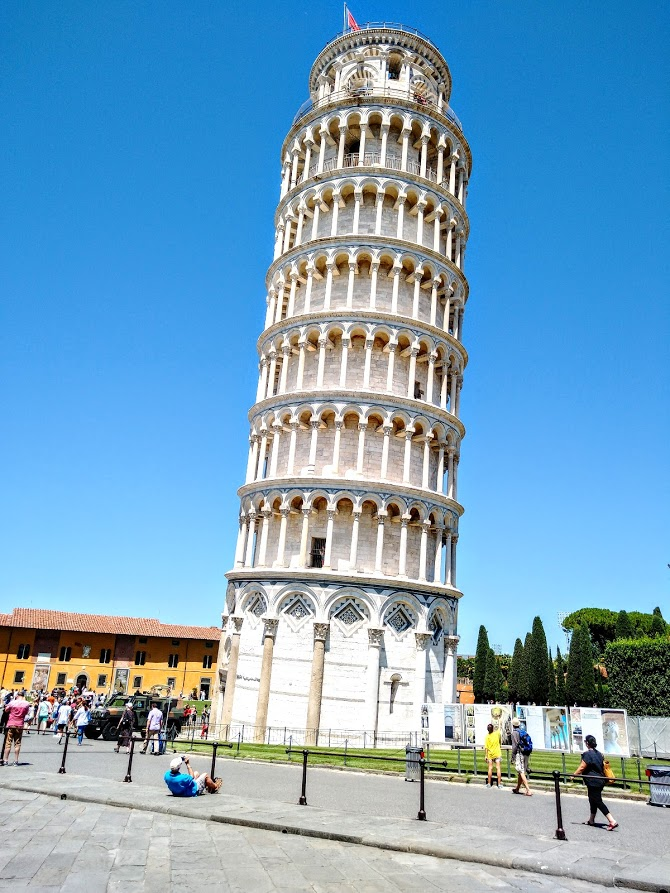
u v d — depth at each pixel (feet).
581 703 258.78
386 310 180.34
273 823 58.85
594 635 378.53
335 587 154.92
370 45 210.38
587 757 66.85
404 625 158.92
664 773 80.53
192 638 351.46
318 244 183.11
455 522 179.52
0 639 322.14
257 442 183.21
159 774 90.17
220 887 43.42
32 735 145.18
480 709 116.16
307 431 175.73
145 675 342.03
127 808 66.03
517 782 89.40
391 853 52.49
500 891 44.24
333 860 50.14
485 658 315.37
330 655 151.94
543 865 48.65
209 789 74.02
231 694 162.61
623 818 71.05
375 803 74.69
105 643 337.93
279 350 185.47
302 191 194.29
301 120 199.72
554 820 68.28
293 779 93.56
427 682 159.02
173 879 44.83
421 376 182.19
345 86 208.74
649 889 44.55
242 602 167.22
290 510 165.17
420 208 187.11
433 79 215.10
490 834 57.62
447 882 45.75
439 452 176.96
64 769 85.56
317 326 177.37
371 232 185.98
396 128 195.42
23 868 46.21
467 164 209.67
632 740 114.62
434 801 78.13
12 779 78.59
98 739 139.54
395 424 172.14
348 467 169.27
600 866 48.21
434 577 172.35
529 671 288.10
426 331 178.50
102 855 49.75
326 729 147.84
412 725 152.46
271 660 155.02
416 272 181.06
